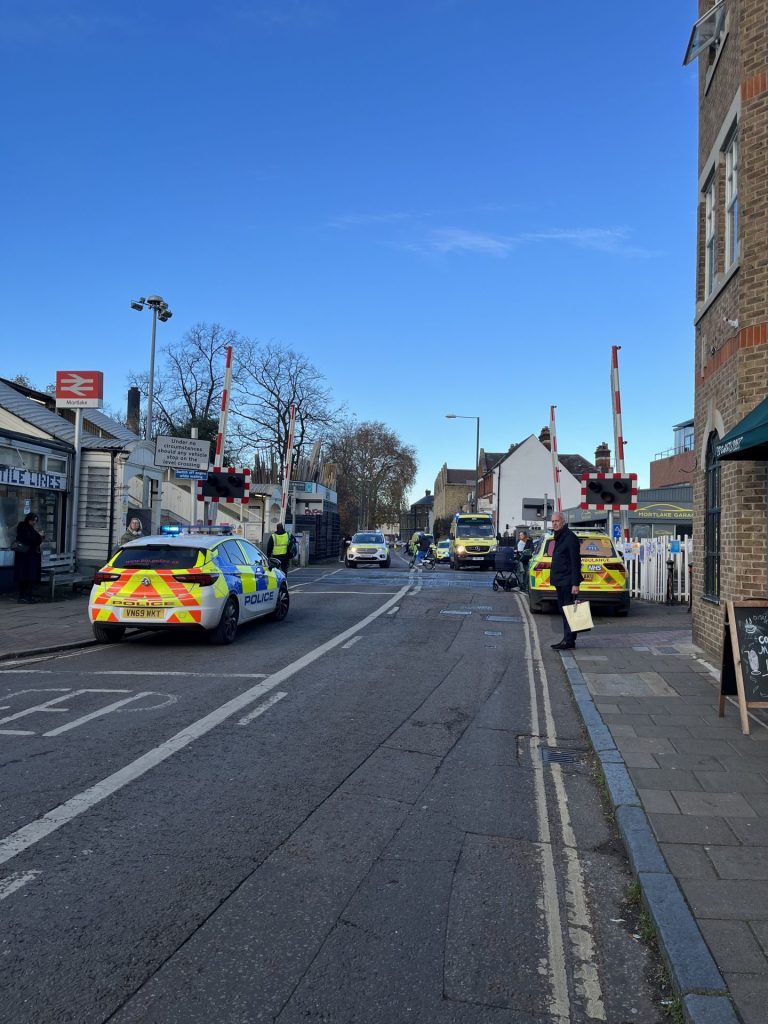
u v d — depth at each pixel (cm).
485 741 698
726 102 1024
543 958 354
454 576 2895
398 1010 312
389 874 432
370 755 643
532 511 3572
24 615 1438
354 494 8362
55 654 1091
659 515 2877
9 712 758
